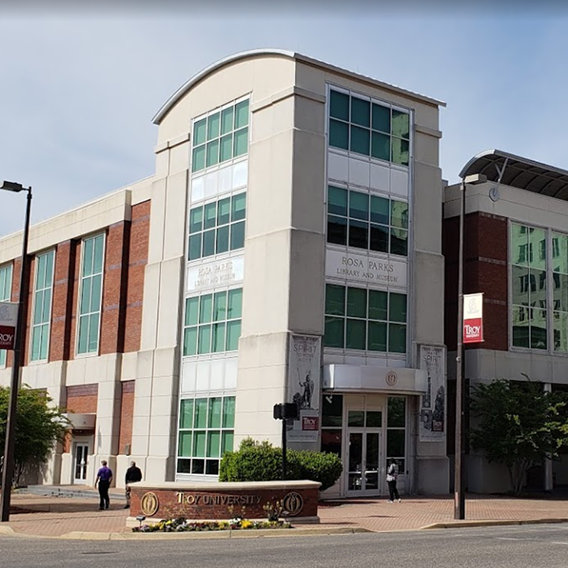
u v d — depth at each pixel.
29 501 34.72
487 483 37.47
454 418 38.66
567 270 42.25
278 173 34.09
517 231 40.38
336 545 17.78
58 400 46.38
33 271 51.94
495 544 17.53
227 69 37.94
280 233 33.44
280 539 19.95
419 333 36.09
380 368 33.34
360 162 35.59
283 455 26.00
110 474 30.88
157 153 41.41
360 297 34.81
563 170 42.25
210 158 38.25
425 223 37.16
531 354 39.97
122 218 43.62
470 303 26.11
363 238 35.28
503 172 40.38
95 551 17.42
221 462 30.55
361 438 33.88
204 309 37.16
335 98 35.25
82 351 45.84
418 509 28.61
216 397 35.66
